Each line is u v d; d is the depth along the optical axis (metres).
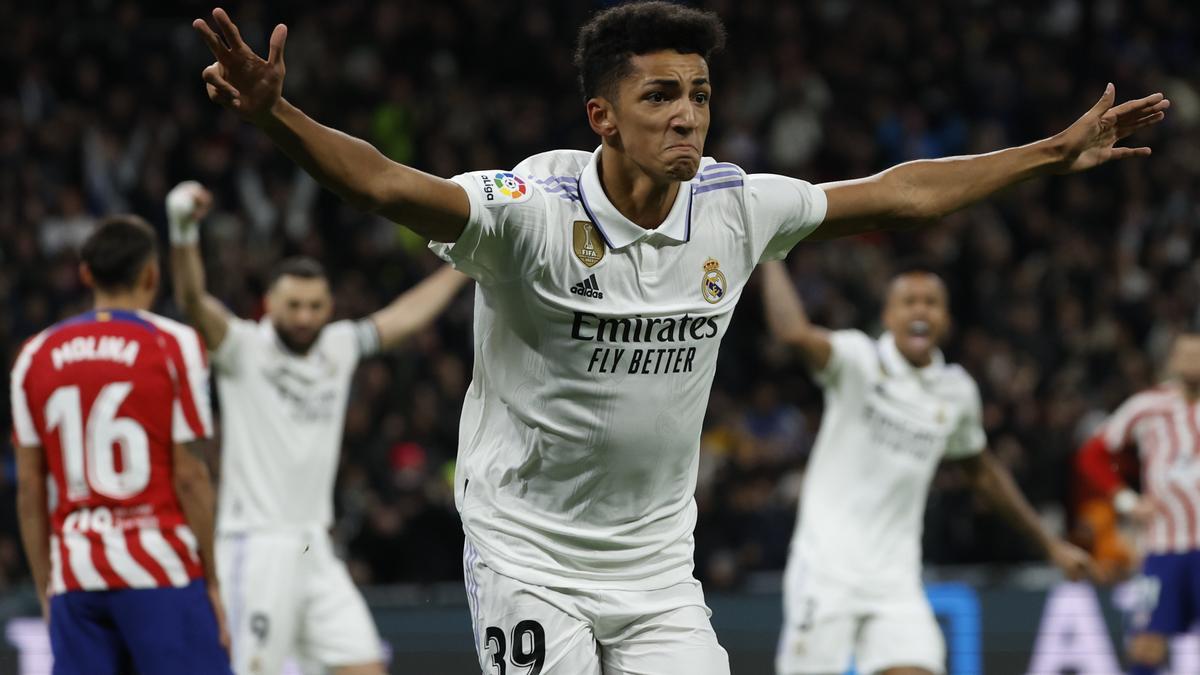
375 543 19.06
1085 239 28.75
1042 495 22.34
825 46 31.53
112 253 10.94
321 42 28.27
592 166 7.01
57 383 10.72
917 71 31.27
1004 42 32.22
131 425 10.69
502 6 30.19
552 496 7.36
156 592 10.65
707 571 19.25
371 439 20.58
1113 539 20.47
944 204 7.50
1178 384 17.62
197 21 5.98
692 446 7.45
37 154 25.55
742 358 25.84
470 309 24.20
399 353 22.38
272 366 13.52
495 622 7.40
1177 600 16.88
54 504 10.81
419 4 29.77
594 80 6.94
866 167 29.31
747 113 29.94
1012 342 25.72
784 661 13.66
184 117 26.03
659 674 7.39
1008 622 16.52
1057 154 7.50
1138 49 33.00
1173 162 30.22
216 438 19.30
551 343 7.01
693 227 7.05
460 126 27.77
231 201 25.25
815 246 26.31
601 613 7.41
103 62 27.53
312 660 13.62
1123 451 17.95
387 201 6.40
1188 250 28.72
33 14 28.03
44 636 14.92
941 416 13.70
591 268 6.89
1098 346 25.92
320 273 13.66
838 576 13.41
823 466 13.84
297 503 13.50
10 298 22.77
